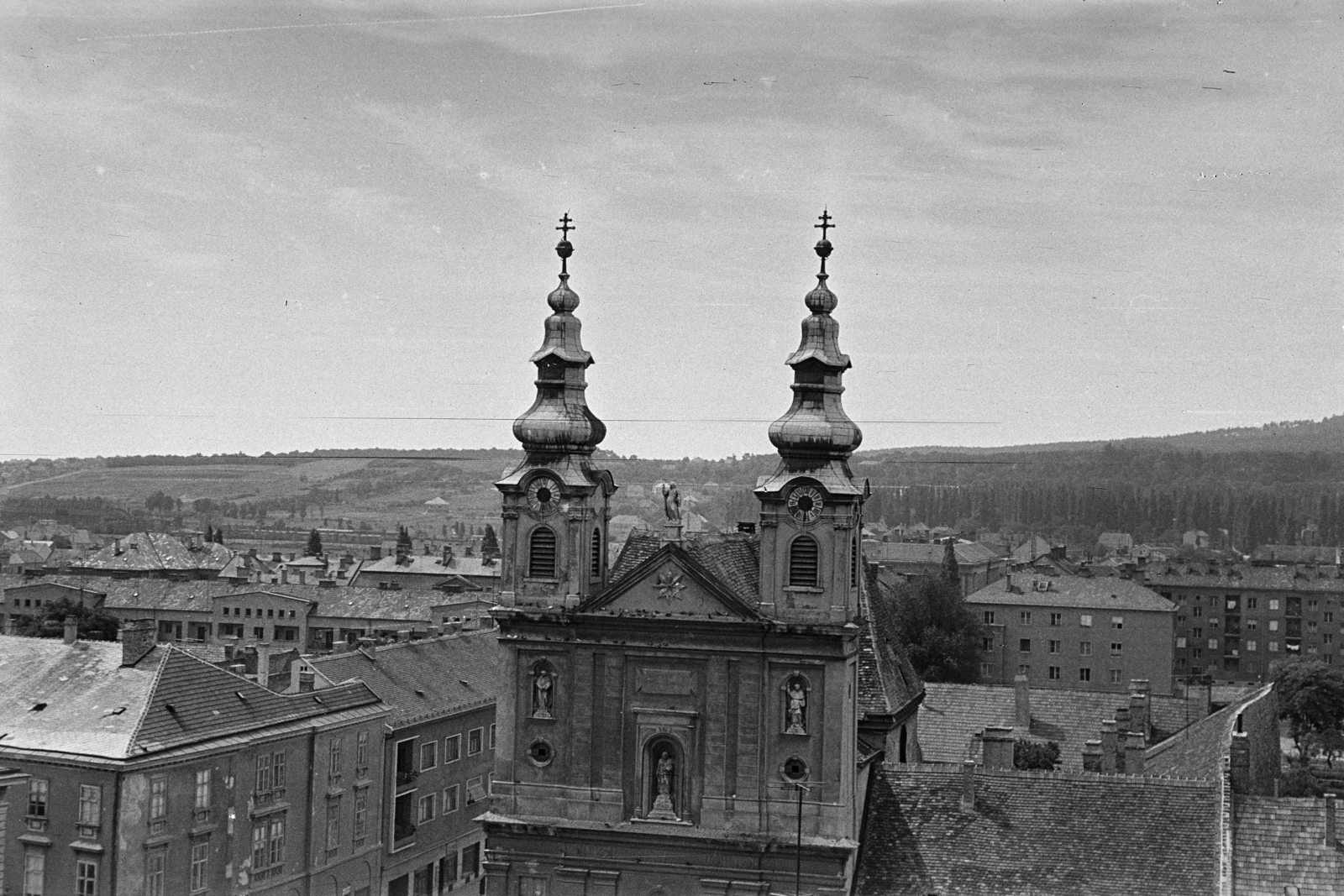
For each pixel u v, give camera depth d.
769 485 71.00
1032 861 69.69
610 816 72.19
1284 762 148.12
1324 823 68.12
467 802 118.44
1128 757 86.94
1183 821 69.56
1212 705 108.00
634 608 72.06
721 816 71.00
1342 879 65.94
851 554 71.50
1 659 93.31
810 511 70.75
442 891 115.06
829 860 69.62
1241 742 72.88
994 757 81.31
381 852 105.81
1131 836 69.56
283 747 95.25
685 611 71.50
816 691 70.44
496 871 73.06
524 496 73.81
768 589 71.06
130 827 83.31
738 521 83.38
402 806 110.25
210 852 88.75
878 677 79.88
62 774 83.81
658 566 71.81
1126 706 105.31
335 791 100.25
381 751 105.88
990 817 71.81
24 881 84.12
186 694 90.81
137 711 87.00
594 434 74.81
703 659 71.56
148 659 93.00
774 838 70.06
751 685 70.94
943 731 104.12
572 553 73.31
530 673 73.44
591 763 72.50
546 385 74.75
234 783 90.50
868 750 76.94
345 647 123.25
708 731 71.38
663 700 71.94
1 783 75.50
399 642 130.12
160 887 85.31
